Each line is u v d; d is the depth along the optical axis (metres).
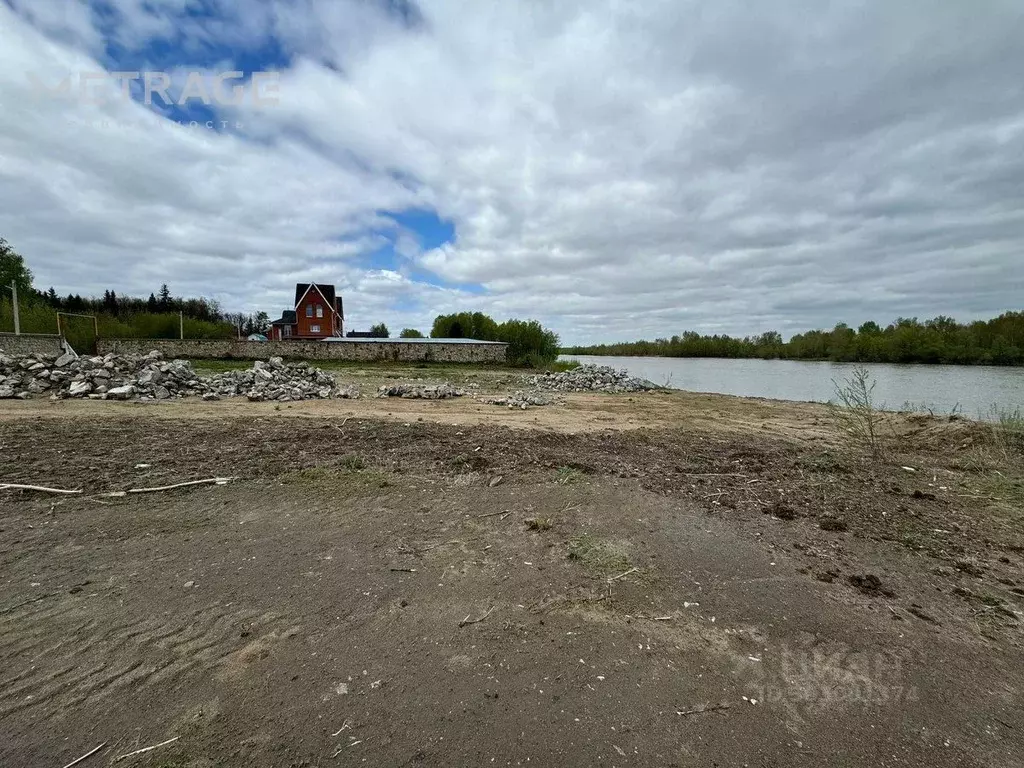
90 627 2.34
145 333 38.91
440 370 25.48
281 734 1.74
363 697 1.94
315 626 2.40
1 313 26.89
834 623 2.56
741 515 4.12
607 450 6.70
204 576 2.86
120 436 6.36
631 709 1.92
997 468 5.86
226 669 2.07
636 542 3.51
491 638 2.35
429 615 2.53
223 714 1.82
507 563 3.14
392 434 7.04
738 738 1.79
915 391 19.94
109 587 2.71
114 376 11.10
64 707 1.83
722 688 2.06
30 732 1.72
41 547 3.16
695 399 15.64
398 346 30.11
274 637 2.30
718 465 5.94
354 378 19.19
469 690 2.00
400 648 2.25
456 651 2.25
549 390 17.33
